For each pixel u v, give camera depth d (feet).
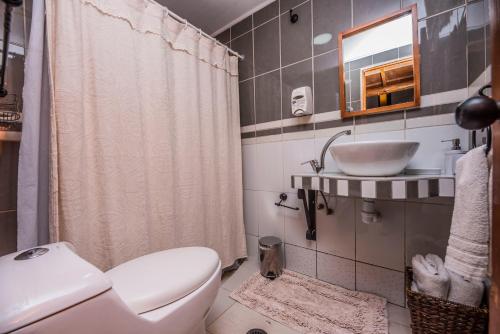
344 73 4.27
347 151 3.13
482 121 0.87
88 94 3.19
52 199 2.78
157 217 3.95
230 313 3.92
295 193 5.07
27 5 3.15
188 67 4.51
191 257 3.19
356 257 4.34
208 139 4.94
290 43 4.99
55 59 2.84
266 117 5.48
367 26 3.99
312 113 4.73
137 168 3.63
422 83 3.61
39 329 1.57
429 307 2.73
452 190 2.91
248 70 5.77
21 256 2.24
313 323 3.59
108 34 3.33
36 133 2.68
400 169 3.14
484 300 2.65
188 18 5.79
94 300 1.84
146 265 2.97
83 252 3.08
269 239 5.21
